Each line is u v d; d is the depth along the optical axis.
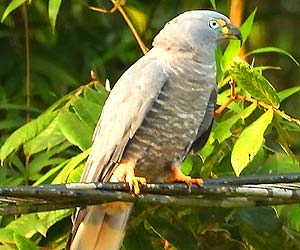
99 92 11.25
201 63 10.16
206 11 10.47
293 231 11.11
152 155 10.20
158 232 10.78
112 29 15.57
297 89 11.03
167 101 10.02
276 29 16.69
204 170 10.78
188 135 10.23
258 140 10.09
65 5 15.17
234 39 10.41
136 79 10.07
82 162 10.74
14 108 12.65
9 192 8.41
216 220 10.97
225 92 11.09
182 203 9.56
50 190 8.58
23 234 10.66
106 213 10.20
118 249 10.23
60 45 14.66
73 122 10.83
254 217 10.84
